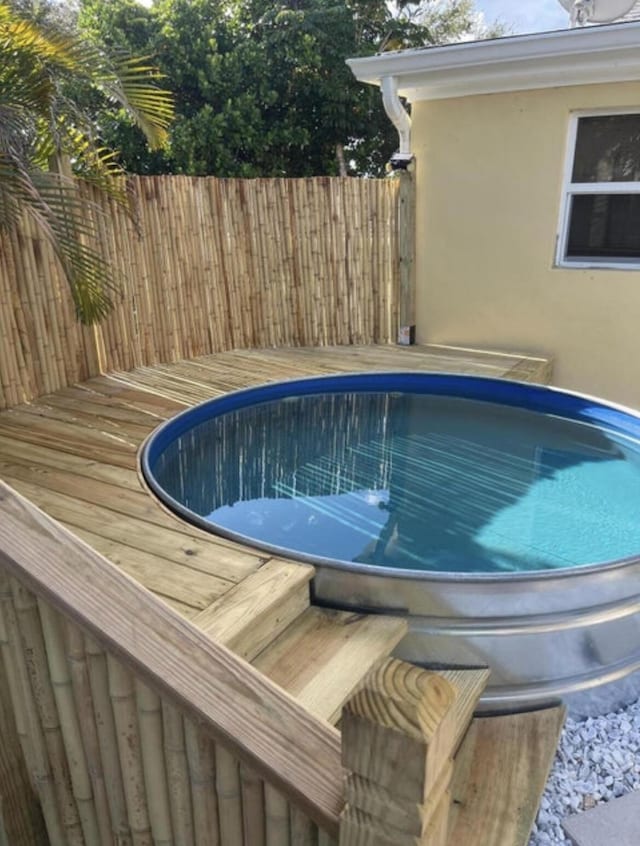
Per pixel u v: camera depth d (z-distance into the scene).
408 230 6.13
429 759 0.73
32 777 1.53
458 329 6.27
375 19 12.77
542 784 2.12
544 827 2.02
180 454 4.26
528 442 4.55
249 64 11.30
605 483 3.88
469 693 2.33
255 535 3.26
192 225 5.63
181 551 2.54
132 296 5.31
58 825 1.55
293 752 0.92
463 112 5.63
